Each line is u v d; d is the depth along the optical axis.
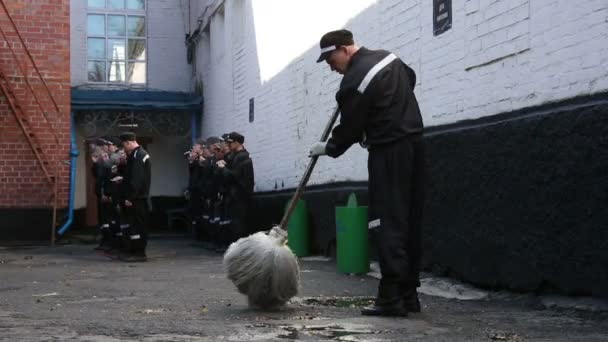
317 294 6.55
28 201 15.44
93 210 19.31
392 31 8.88
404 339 4.11
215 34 18.27
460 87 7.24
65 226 15.70
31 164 15.47
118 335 4.30
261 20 14.45
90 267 10.07
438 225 7.40
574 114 5.32
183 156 20.52
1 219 15.29
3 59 15.39
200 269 9.55
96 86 20.08
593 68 5.32
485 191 6.50
